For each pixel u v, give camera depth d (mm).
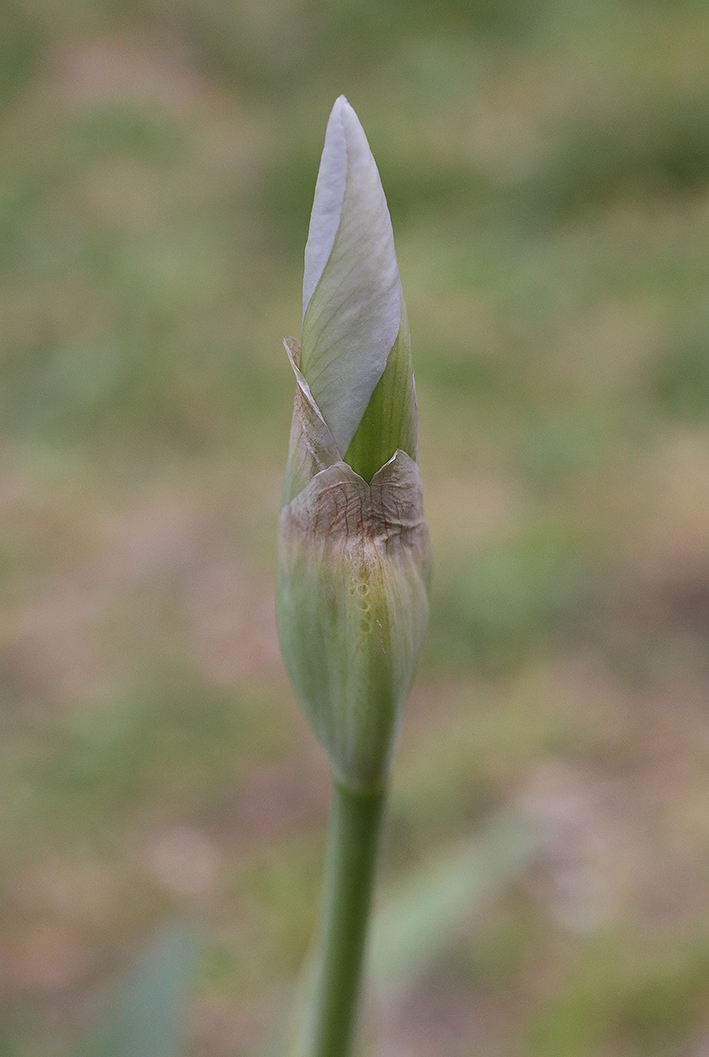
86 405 2316
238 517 1886
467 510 1778
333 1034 525
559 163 2969
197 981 1063
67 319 2654
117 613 1678
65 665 1570
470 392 2154
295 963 1085
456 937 1099
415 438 505
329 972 523
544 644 1504
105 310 2660
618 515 1717
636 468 1836
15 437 2250
